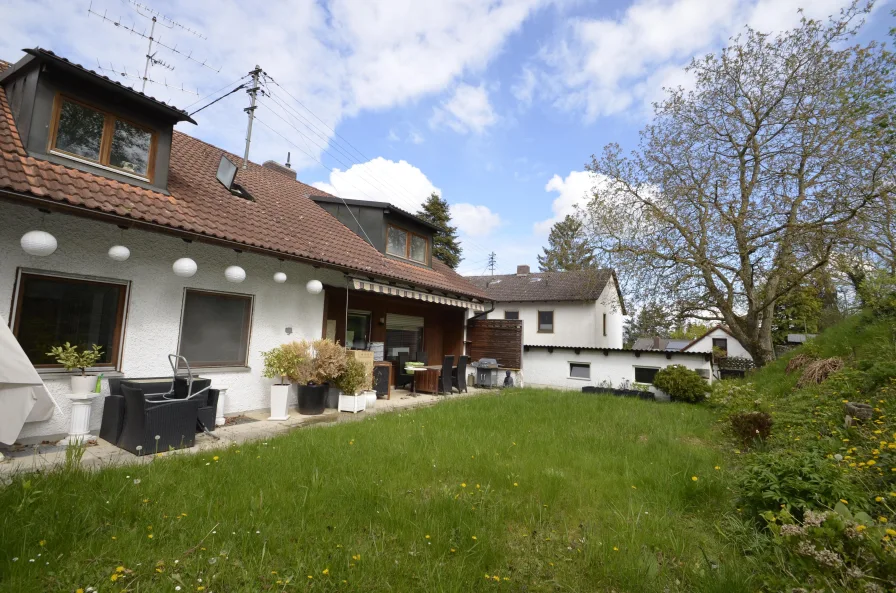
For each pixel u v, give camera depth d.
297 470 4.89
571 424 8.36
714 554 3.51
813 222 14.68
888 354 8.45
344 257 10.65
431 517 3.86
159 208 7.30
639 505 4.40
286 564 3.12
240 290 8.76
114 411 6.16
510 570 3.23
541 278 31.39
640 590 2.99
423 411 9.35
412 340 15.21
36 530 3.21
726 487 4.80
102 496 3.87
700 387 13.21
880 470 4.14
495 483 4.87
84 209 5.93
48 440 6.02
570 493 4.63
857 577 2.61
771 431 6.94
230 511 3.78
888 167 12.41
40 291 6.19
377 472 4.94
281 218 10.70
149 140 8.01
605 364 17.70
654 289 18.69
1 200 5.40
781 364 14.15
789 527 3.05
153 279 7.37
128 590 2.73
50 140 6.66
